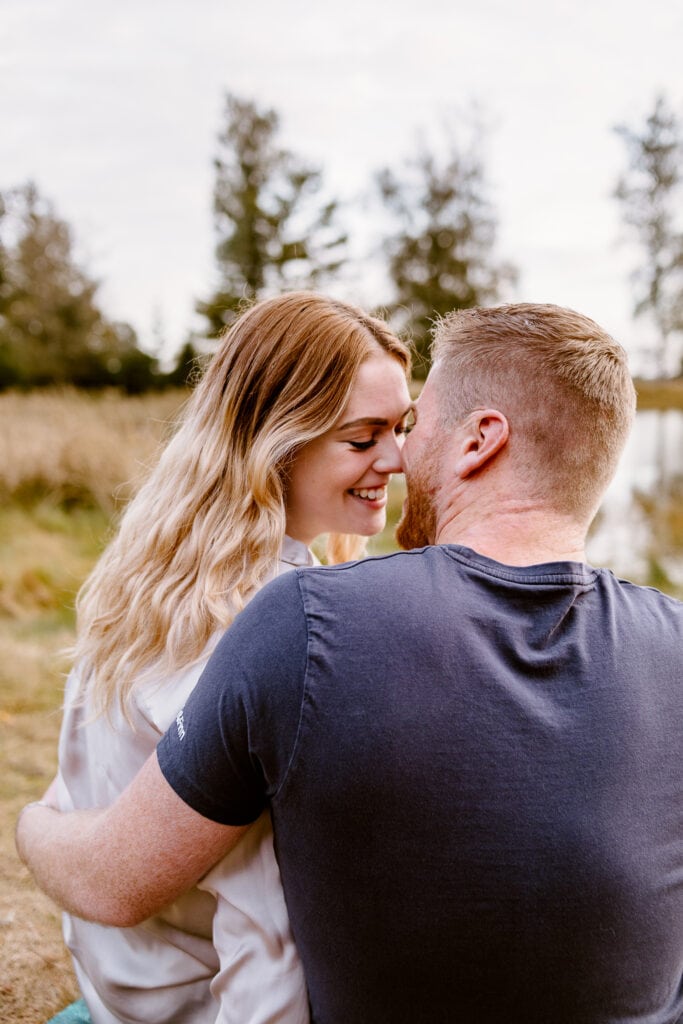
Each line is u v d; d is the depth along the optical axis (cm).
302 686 88
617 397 105
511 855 86
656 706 95
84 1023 148
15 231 2708
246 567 132
